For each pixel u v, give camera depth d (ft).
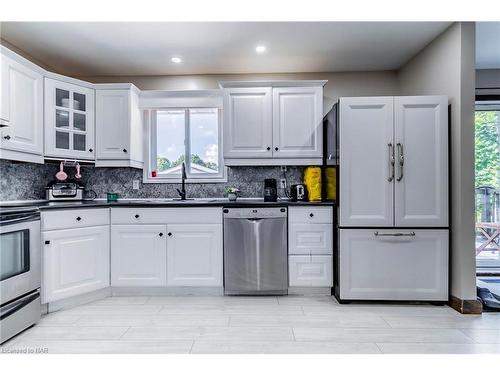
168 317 7.85
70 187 10.88
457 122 8.26
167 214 9.45
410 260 8.63
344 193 8.74
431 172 8.56
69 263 8.44
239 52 9.96
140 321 7.62
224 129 10.45
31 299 7.29
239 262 9.35
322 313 8.10
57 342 6.59
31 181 10.05
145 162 11.60
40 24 8.21
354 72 11.64
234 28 8.48
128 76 11.89
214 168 11.83
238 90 10.43
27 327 7.14
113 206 9.40
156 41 9.20
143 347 6.37
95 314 8.06
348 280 8.75
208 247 9.43
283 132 10.43
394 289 8.66
